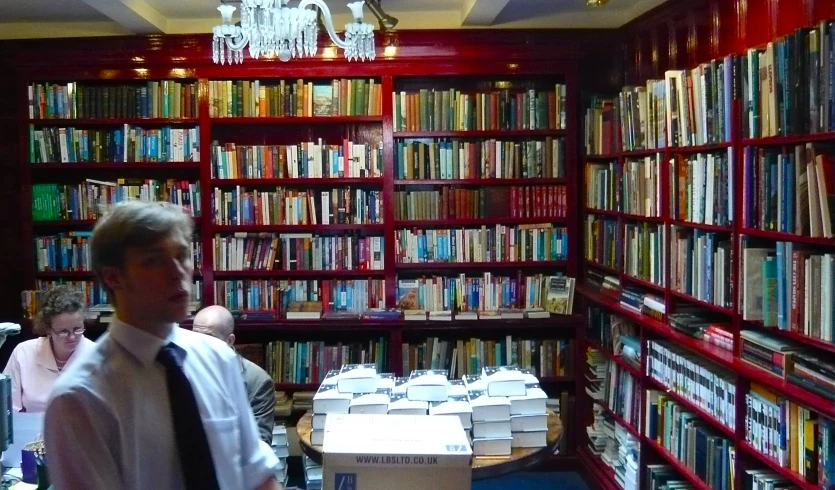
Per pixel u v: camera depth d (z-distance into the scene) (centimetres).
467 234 489
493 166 484
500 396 277
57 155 483
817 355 254
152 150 481
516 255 491
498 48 467
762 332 288
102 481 144
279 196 484
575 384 495
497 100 480
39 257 488
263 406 314
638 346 397
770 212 270
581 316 483
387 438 197
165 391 157
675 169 346
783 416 263
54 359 353
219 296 488
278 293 488
